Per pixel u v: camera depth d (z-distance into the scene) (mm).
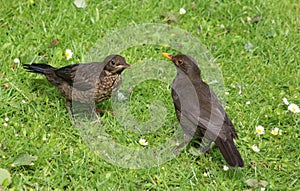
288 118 11953
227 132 10211
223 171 10609
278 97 12594
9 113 11297
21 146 10469
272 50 14133
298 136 11688
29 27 13734
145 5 14898
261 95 12602
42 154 10336
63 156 10438
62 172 10094
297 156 11180
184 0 15250
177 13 14820
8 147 10523
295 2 16062
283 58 13969
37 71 11516
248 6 15445
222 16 15156
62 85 11289
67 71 11188
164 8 15031
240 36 14531
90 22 14172
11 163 10070
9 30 13492
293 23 15125
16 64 12500
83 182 9992
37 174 10039
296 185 10508
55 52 12992
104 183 9992
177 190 10133
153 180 10344
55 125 11148
